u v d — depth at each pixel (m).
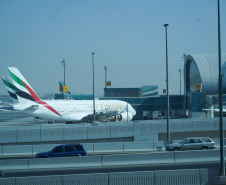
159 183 23.34
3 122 96.00
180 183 23.53
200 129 58.22
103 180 22.91
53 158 33.22
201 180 23.89
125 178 23.08
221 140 24.92
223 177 23.91
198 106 111.44
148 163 34.22
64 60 119.81
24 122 95.69
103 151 43.97
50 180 22.39
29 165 32.91
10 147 42.97
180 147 42.00
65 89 122.44
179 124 57.28
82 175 22.73
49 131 52.31
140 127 55.50
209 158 35.31
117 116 87.75
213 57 127.25
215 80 123.50
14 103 78.00
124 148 44.62
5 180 22.00
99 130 53.94
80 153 36.47
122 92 167.38
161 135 57.75
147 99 117.44
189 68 136.75
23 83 77.69
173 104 122.25
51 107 80.38
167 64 48.66
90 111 85.75
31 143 52.16
